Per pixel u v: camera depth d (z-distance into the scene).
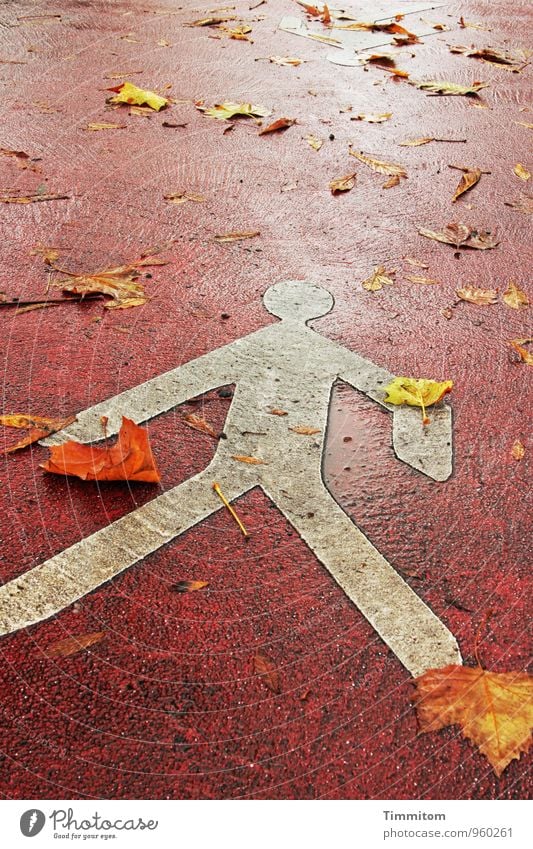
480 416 2.02
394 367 2.19
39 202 3.00
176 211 2.99
